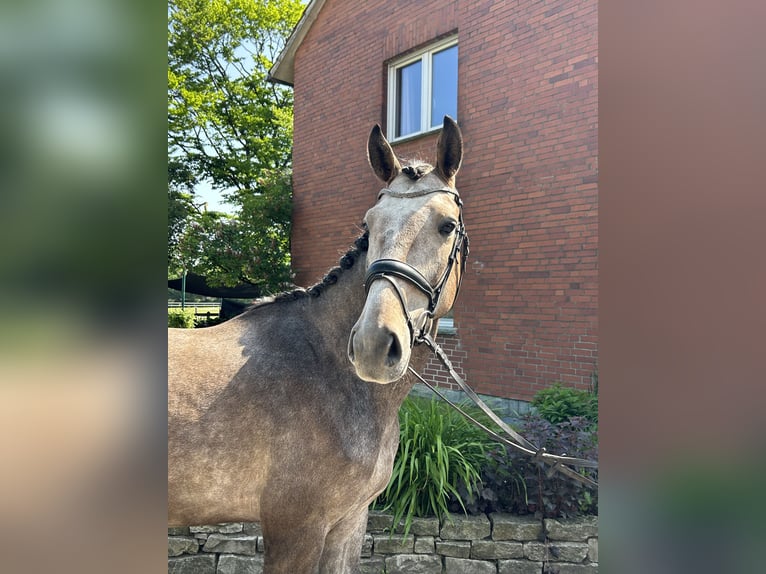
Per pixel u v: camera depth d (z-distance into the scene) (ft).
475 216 17.15
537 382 15.02
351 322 6.07
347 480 5.72
